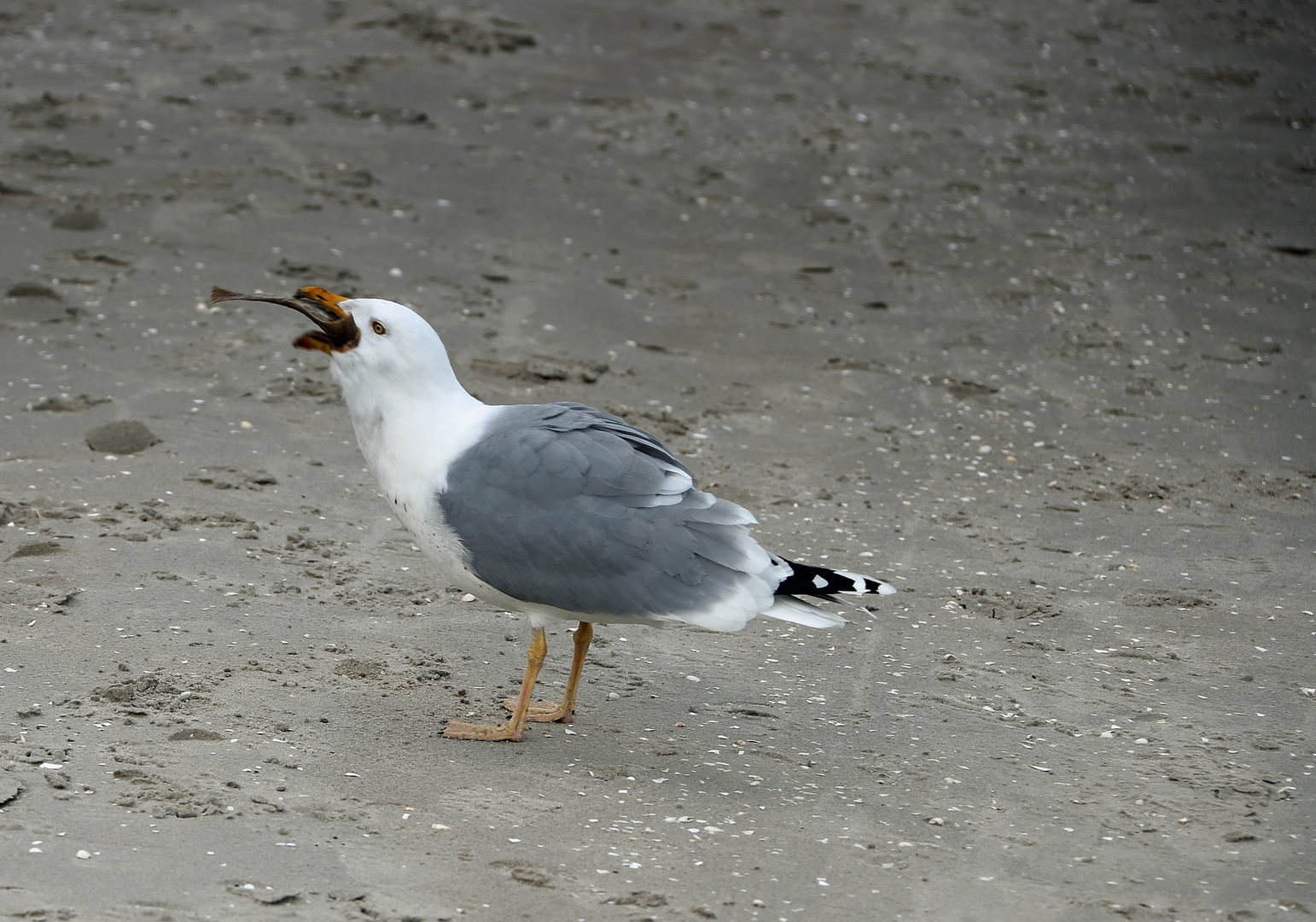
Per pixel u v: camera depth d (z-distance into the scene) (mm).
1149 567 11891
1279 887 6883
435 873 6547
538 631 8133
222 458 12633
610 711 8719
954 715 8938
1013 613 10758
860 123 26219
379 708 8430
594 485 7785
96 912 5977
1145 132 27109
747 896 6555
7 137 21219
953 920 6449
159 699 8195
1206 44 32844
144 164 20797
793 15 32562
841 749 8359
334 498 12023
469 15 29906
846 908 6500
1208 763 8359
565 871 6664
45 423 12969
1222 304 19688
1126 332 18484
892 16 33188
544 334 16609
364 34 28125
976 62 30438
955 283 19719
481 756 7914
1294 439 15414
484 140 23438
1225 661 10047
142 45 26328
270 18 28609
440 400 8086
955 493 13445
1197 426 15656
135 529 10898
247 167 21078
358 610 9914
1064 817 7586
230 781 7285
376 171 21578
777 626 10328
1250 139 27172
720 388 15734
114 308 16078
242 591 9984
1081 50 31859
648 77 27625
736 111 26219
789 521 12398
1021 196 23469
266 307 16562
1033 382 16688
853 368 16656
